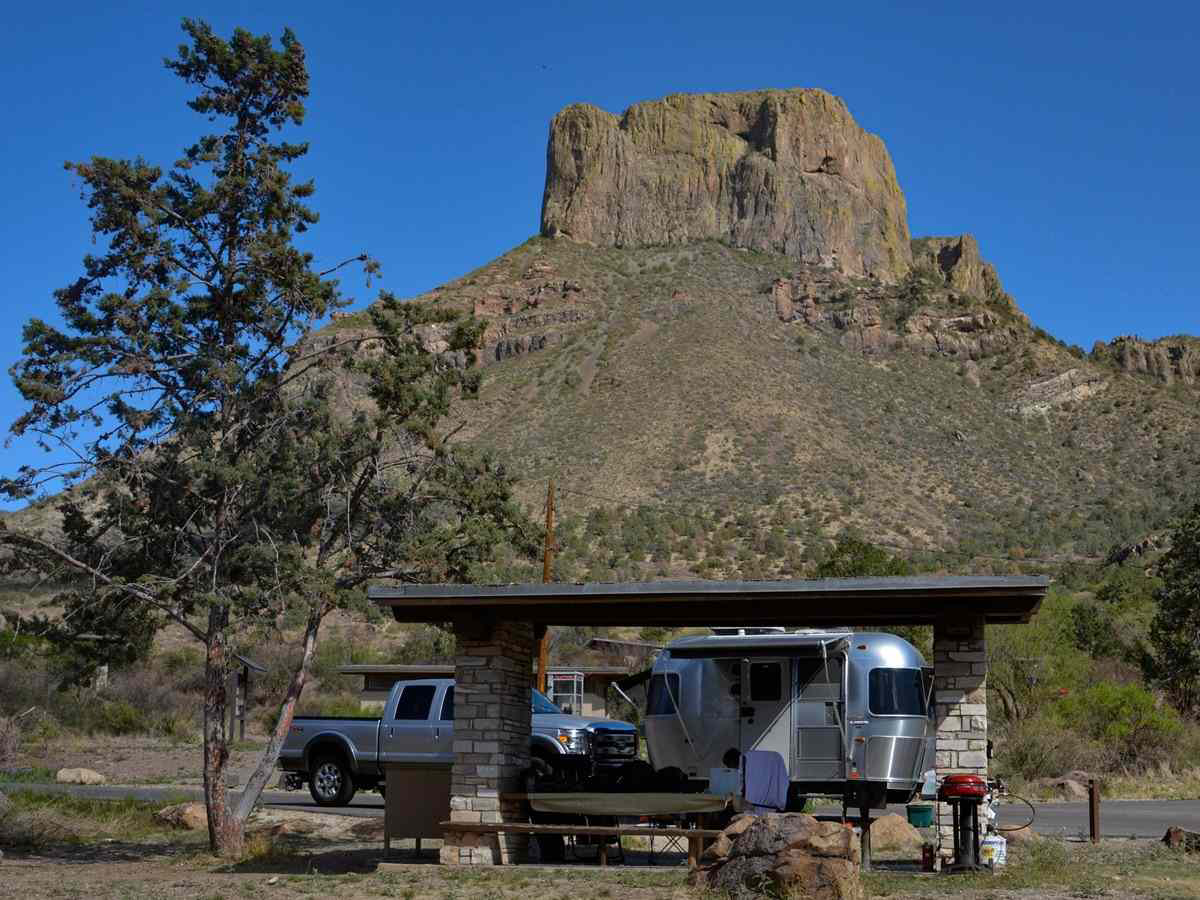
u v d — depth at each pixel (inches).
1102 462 5270.7
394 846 689.6
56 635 647.1
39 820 733.9
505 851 580.7
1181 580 1614.2
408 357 670.5
